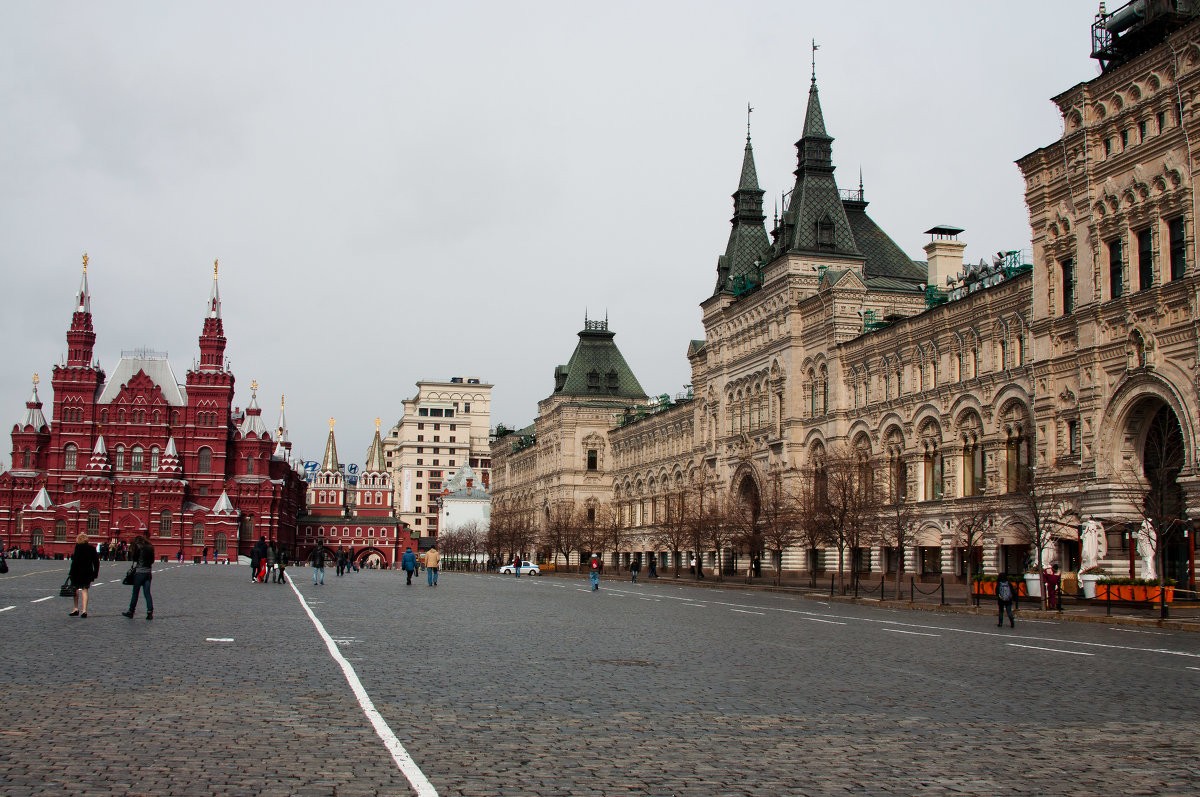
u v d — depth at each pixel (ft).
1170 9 204.64
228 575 320.09
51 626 110.11
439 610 158.40
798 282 339.77
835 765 49.70
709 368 411.34
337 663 83.35
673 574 449.06
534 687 72.84
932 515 271.90
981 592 219.00
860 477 290.97
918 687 76.69
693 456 437.99
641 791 44.34
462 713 61.46
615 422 578.66
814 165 350.43
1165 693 74.95
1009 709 66.74
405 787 43.86
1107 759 51.83
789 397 339.16
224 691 67.21
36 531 652.07
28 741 51.03
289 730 54.90
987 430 252.01
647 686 74.79
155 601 160.04
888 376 295.28
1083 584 201.36
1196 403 188.75
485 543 646.33
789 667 88.69
